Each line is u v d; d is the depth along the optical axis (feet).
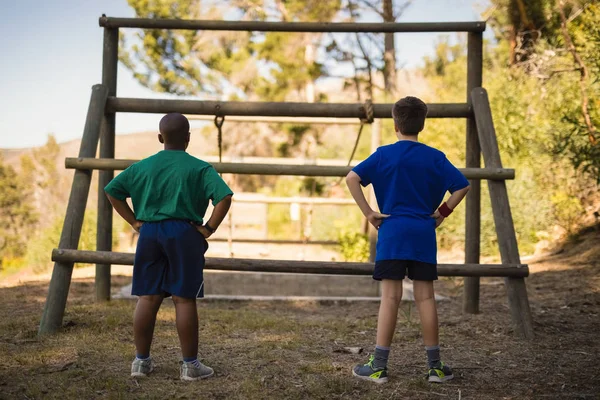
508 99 41.88
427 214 11.92
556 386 11.90
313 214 49.98
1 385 11.56
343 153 59.88
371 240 28.14
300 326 17.42
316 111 19.16
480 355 14.29
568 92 35.14
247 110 19.20
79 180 17.84
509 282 16.66
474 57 19.98
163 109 19.44
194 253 11.67
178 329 11.86
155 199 11.76
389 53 37.91
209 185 11.68
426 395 11.31
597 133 28.81
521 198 36.40
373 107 19.03
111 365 12.96
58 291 16.43
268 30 19.98
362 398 11.07
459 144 44.29
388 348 12.03
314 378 12.21
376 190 12.16
